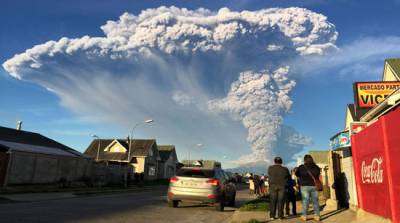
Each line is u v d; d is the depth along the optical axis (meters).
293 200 12.06
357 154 10.55
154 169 60.75
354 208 11.09
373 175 8.96
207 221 11.24
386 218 8.01
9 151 26.61
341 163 13.15
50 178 30.97
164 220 10.96
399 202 7.19
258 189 27.53
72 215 11.20
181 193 14.12
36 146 32.12
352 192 11.45
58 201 16.50
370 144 9.16
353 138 10.93
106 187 31.88
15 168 27.17
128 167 40.88
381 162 8.27
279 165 10.90
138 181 44.12
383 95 15.29
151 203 16.70
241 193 32.03
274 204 10.77
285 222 10.11
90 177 35.88
